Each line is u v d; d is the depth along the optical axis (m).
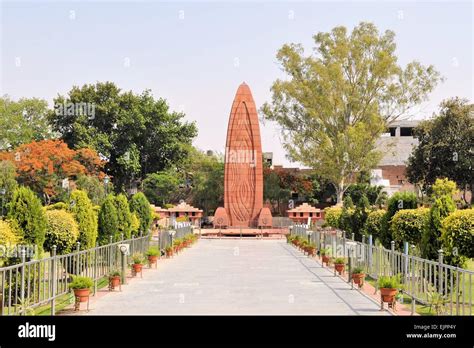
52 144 46.78
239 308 13.38
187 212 51.91
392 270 16.03
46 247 16.53
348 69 55.78
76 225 17.31
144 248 25.42
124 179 62.69
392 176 69.12
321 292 16.12
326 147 54.53
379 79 55.00
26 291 12.56
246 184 50.56
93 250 15.96
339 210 35.78
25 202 13.42
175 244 29.78
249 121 50.88
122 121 58.19
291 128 57.06
